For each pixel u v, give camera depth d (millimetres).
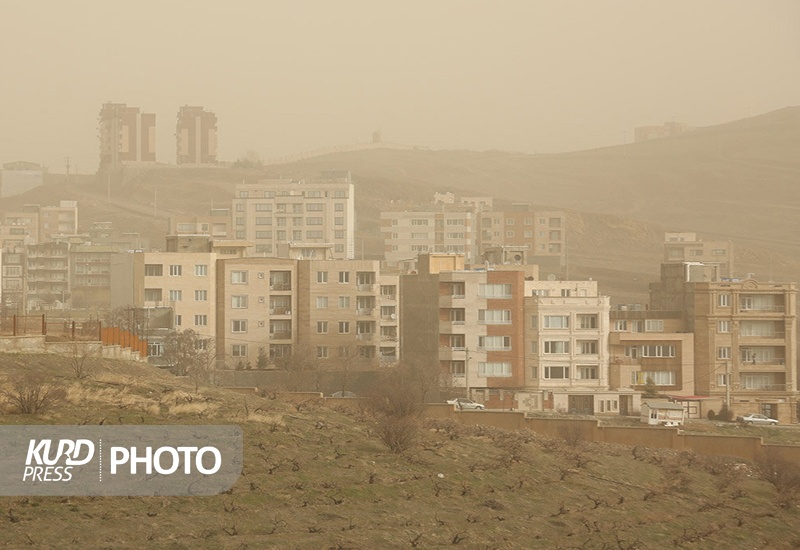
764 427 120188
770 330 136750
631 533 57031
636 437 87438
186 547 42219
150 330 127500
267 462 55062
